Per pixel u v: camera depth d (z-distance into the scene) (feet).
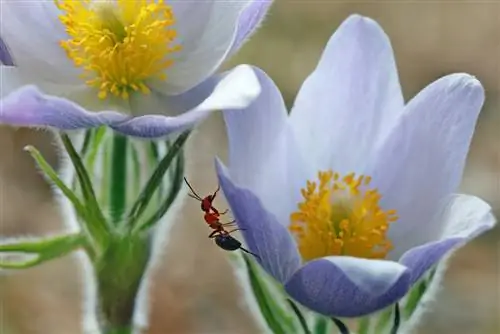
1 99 0.94
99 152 0.98
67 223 1.02
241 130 0.98
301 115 1.02
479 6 2.23
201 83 1.02
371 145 1.02
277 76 1.97
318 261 0.94
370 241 1.01
